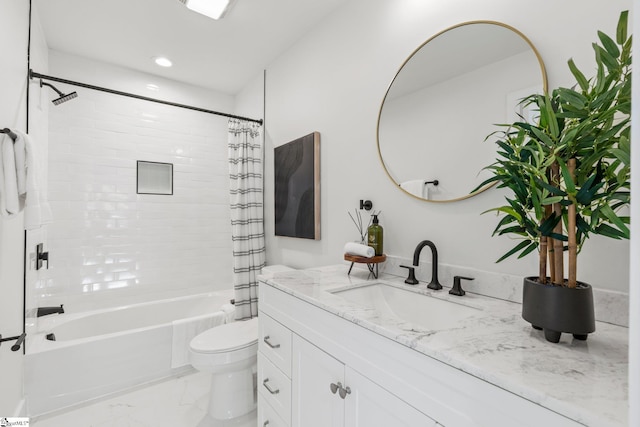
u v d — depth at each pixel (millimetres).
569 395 531
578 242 770
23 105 1709
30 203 1296
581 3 1006
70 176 2576
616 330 840
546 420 533
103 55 2611
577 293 721
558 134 727
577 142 717
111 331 2482
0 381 1347
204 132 3248
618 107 656
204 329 2324
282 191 2512
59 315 2338
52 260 2492
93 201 2672
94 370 1943
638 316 303
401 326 844
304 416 1170
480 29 1265
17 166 1263
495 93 1209
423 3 1481
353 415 938
